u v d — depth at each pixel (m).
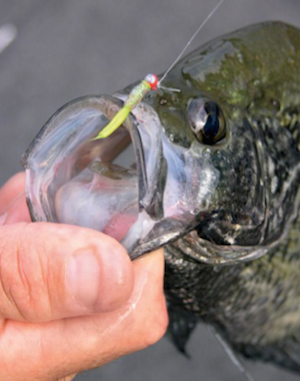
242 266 0.32
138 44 0.69
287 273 0.32
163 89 0.28
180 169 0.27
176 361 0.54
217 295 0.32
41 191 0.26
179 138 0.27
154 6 0.72
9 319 0.27
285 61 0.31
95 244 0.24
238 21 0.67
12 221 0.32
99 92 0.66
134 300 0.27
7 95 0.68
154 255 0.27
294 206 0.30
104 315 0.27
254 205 0.29
